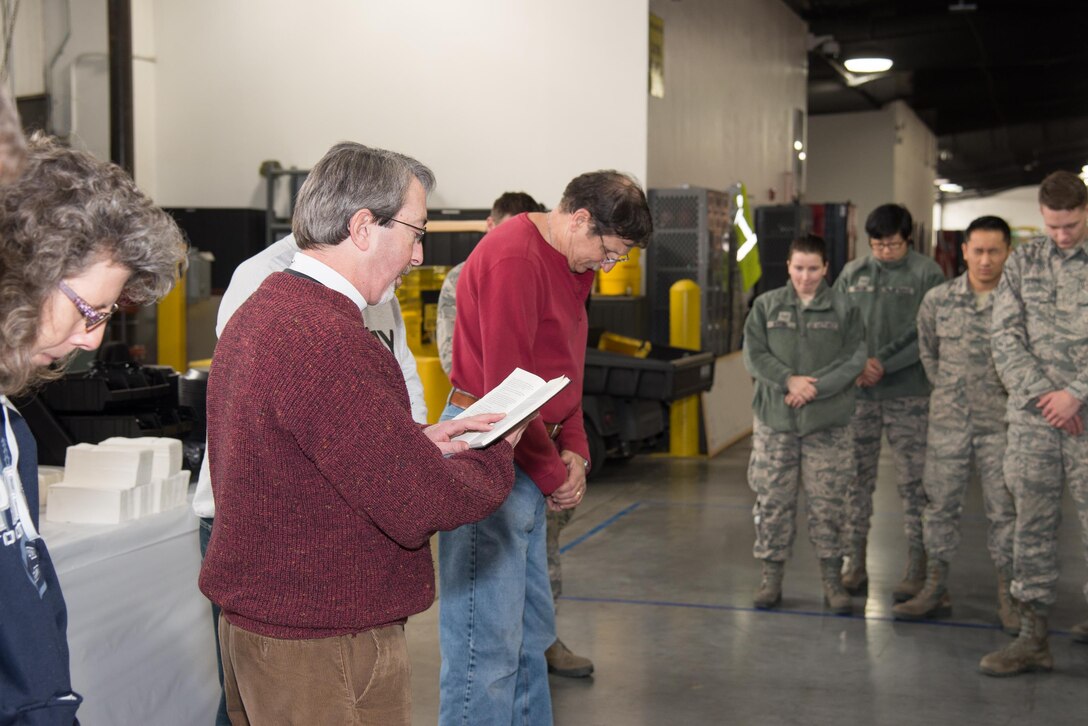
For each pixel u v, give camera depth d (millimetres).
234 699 1792
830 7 14141
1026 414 3596
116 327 7750
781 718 3320
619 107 8719
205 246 9203
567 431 2752
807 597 4652
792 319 4277
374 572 1613
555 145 8867
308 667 1599
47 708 1191
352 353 1554
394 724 1680
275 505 1564
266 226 9297
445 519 1592
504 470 1720
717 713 3361
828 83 16656
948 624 4262
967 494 7156
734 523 6094
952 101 19969
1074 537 5941
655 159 9148
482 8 8961
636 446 7195
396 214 1669
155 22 9703
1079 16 13750
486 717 2525
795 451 4359
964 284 4109
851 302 4621
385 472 1537
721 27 11062
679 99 9820
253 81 9531
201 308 8570
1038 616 3705
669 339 8602
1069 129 24547
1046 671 3715
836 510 4340
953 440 4164
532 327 2533
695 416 8438
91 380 3205
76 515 2438
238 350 1604
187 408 3391
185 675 2615
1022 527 3670
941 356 4191
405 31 9148
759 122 12695
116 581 2375
